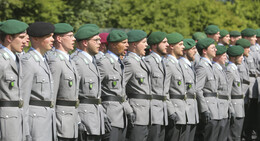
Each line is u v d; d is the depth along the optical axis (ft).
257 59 101.71
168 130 72.84
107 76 62.03
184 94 73.72
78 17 198.90
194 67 80.64
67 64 55.42
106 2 207.82
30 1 171.22
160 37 70.59
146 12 163.63
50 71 53.47
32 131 50.88
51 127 52.65
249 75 100.07
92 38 59.47
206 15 171.73
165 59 73.67
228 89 83.30
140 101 66.44
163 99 70.08
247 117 97.09
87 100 58.59
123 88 63.52
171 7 166.61
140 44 67.41
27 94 49.78
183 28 165.37
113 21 176.86
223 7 180.14
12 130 47.57
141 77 66.49
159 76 69.72
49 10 178.50
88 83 58.54
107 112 61.62
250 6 181.68
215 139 80.02
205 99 79.00
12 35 48.80
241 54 86.58
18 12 175.32
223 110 81.51
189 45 77.82
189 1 171.94
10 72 48.16
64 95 55.06
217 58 82.64
